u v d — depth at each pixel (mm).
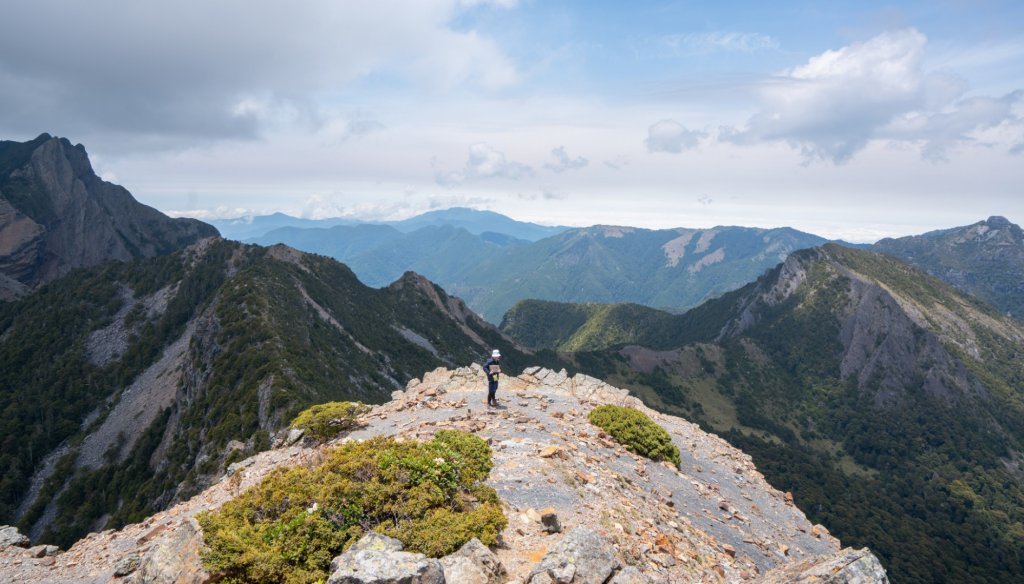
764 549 18969
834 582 10391
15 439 113875
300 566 11078
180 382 109750
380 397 114438
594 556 10711
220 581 10414
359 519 12352
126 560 14484
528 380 33688
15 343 142375
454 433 18219
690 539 16203
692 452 28391
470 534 11602
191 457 83938
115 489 97875
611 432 24625
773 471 142000
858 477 179625
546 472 16922
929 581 104562
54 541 90375
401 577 8969
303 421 23703
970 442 194000
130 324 145500
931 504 160125
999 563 123438
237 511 12875
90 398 126000
